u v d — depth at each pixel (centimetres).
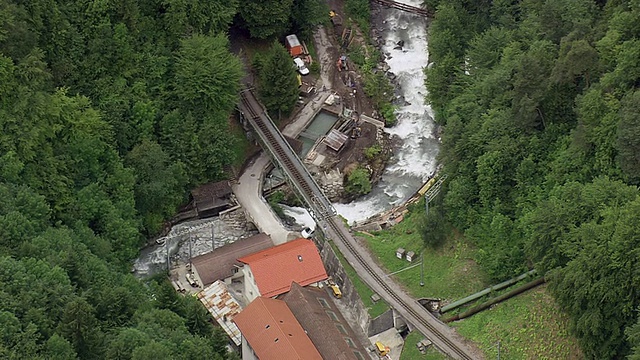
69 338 12450
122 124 17088
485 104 17050
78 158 16212
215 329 14438
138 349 12019
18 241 14088
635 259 12775
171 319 13712
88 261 14500
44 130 15750
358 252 16450
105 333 13038
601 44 15488
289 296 15225
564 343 14025
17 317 12625
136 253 16338
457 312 15212
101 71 17412
